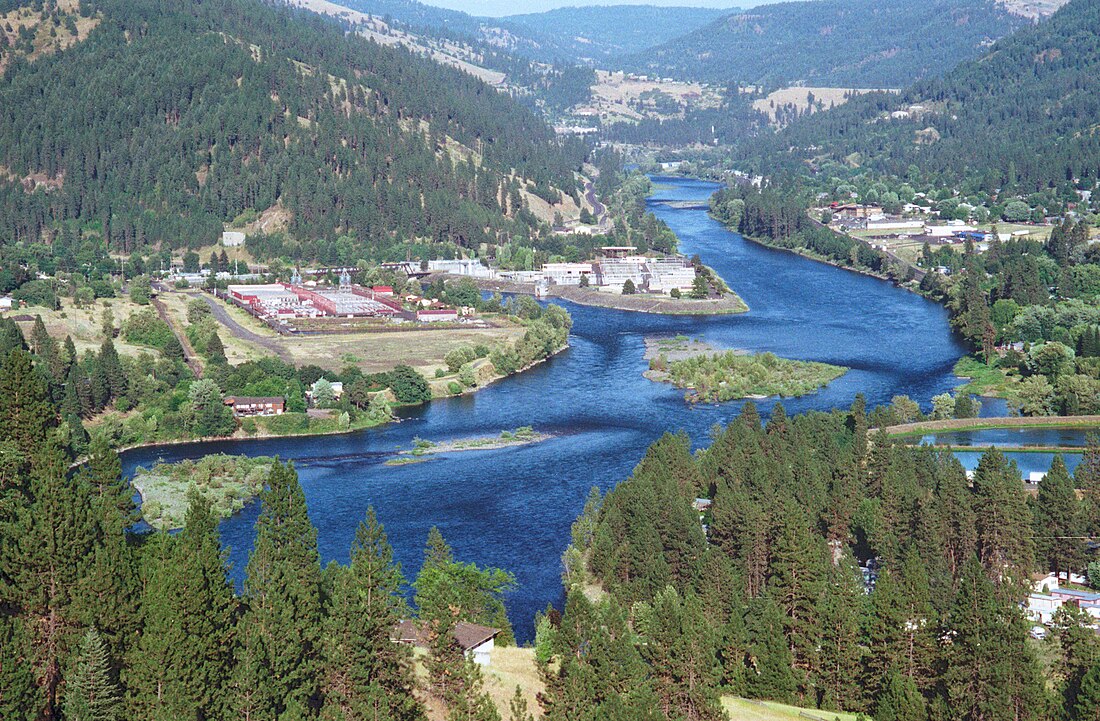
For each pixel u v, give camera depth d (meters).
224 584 174.50
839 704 198.12
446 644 181.62
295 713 164.88
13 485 191.00
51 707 162.75
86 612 167.00
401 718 175.25
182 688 160.75
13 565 170.25
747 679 199.12
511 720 177.25
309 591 186.50
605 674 182.75
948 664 196.50
